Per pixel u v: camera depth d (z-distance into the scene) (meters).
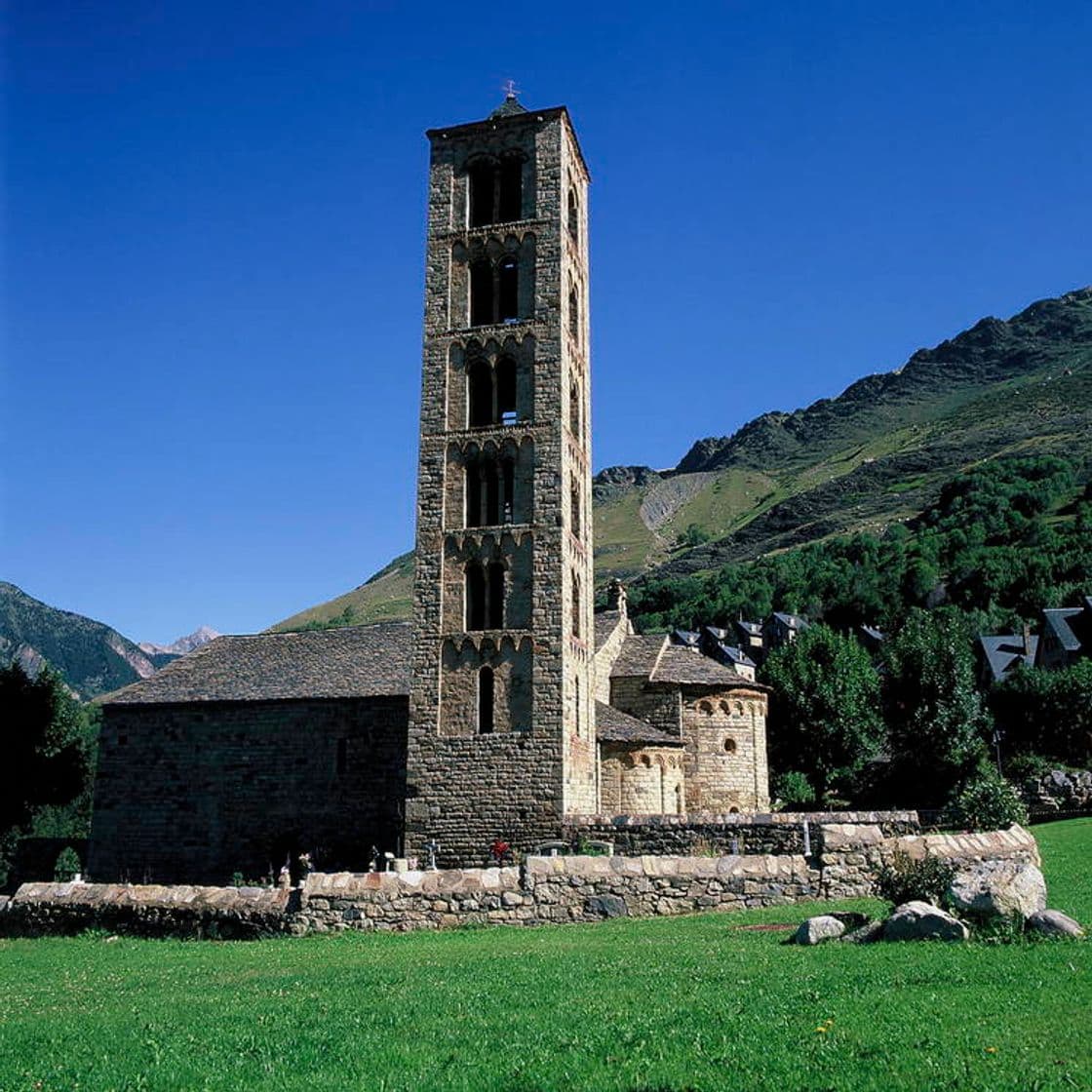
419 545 50.94
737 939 21.14
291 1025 14.50
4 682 67.44
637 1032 12.79
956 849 27.25
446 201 55.78
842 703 88.12
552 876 26.89
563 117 55.53
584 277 59.50
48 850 63.31
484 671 49.00
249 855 55.28
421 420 52.56
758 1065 11.14
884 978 15.09
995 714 91.44
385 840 53.59
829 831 27.94
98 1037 14.42
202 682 59.97
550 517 50.00
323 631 64.88
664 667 60.78
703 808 57.59
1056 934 17.92
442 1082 11.10
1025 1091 9.87
